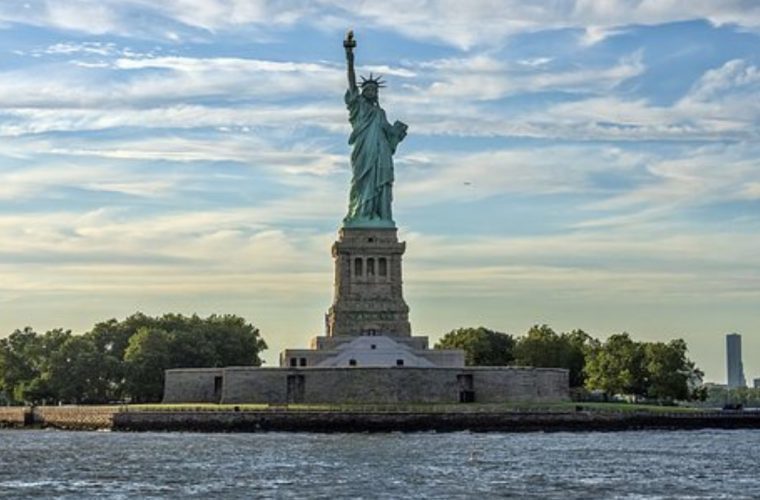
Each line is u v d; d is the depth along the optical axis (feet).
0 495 444.14
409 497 432.25
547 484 470.80
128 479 493.36
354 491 449.48
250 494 442.09
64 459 589.73
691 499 428.56
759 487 465.47
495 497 432.66
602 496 435.94
